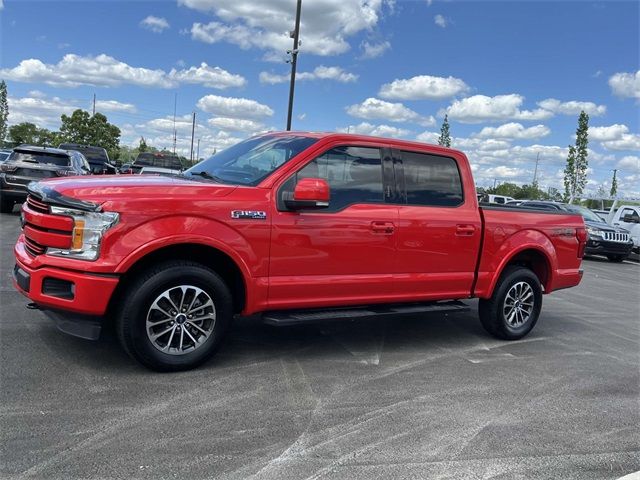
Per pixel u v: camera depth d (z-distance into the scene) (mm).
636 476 3324
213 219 4391
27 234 4457
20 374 4219
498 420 4039
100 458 3133
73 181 4434
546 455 3537
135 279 4242
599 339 6797
